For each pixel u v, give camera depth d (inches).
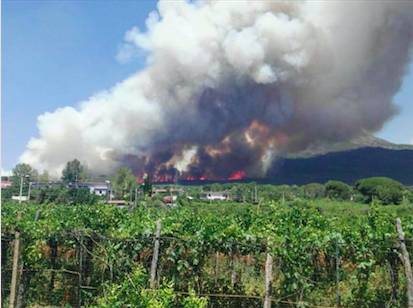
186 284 384.8
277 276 384.2
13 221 430.3
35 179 4040.4
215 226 414.3
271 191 4133.9
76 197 2874.0
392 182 4069.9
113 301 267.4
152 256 389.7
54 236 420.2
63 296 418.9
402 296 371.2
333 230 475.2
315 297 369.7
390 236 371.9
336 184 4394.7
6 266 390.3
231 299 395.2
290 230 391.5
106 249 395.2
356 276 372.5
